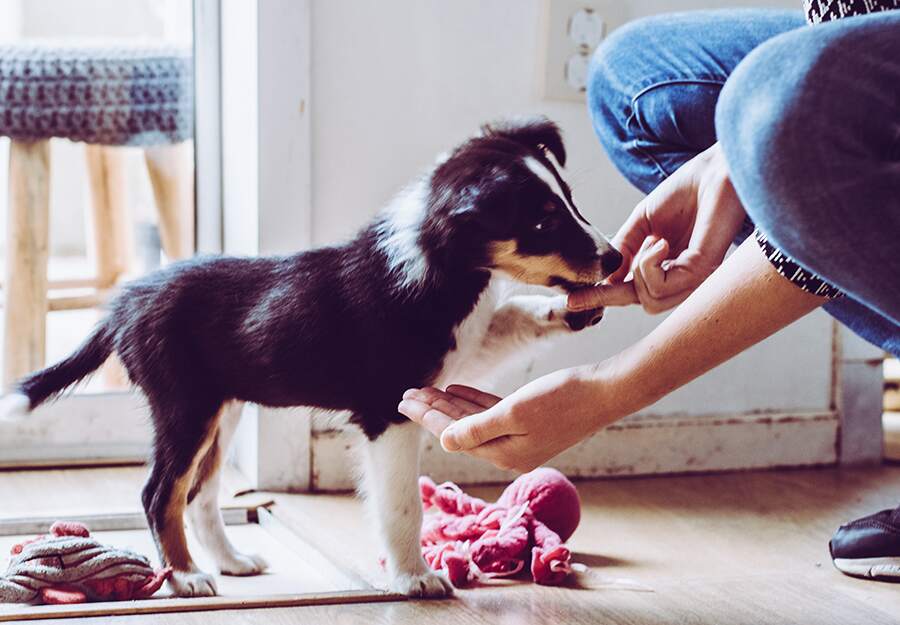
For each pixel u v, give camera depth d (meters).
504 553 1.59
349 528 1.88
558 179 1.53
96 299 2.81
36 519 1.83
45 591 1.44
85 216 2.99
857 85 0.98
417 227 1.52
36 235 2.45
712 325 1.17
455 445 1.30
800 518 1.95
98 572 1.47
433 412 1.36
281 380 1.58
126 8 3.33
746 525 1.90
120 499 2.00
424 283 1.52
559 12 2.21
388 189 2.18
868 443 2.41
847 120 0.97
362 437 1.59
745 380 2.35
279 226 2.11
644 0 2.27
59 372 1.67
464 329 1.56
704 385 2.33
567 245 1.48
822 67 0.97
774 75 0.99
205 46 2.30
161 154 2.54
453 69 2.19
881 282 0.98
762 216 1.00
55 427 2.26
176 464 1.58
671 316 1.21
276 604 1.45
